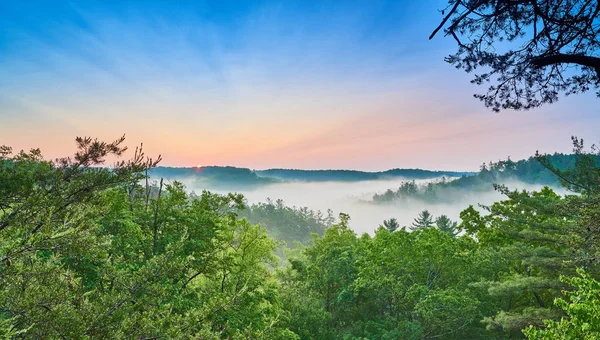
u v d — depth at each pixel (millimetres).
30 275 4957
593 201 9688
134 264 11711
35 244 4629
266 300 16328
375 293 22312
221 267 13984
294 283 26078
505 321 14953
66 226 5043
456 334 19125
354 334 21250
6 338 4055
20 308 4758
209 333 6594
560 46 4570
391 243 22203
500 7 4223
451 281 21625
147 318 6188
